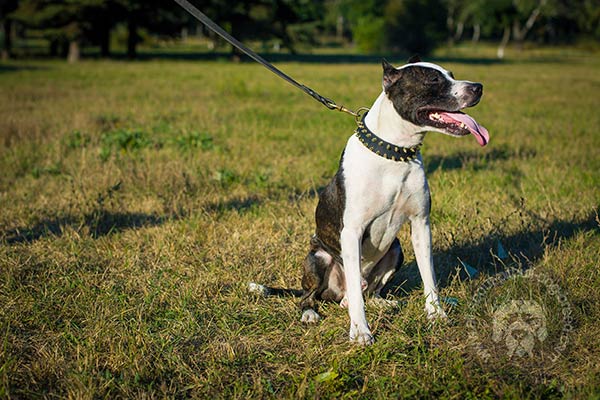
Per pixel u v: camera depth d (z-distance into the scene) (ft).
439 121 11.47
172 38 127.54
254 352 11.76
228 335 12.41
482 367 10.74
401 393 10.12
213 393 10.44
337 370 10.75
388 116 11.92
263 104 49.55
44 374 10.98
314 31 137.18
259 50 161.07
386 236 12.84
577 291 13.21
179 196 21.47
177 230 18.51
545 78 86.94
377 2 207.82
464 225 17.92
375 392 10.39
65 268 15.70
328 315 13.52
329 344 12.04
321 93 58.54
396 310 13.44
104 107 46.34
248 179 24.40
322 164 26.68
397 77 11.76
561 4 210.18
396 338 11.82
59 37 114.01
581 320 12.08
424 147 31.07
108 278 15.19
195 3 119.85
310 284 13.62
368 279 14.08
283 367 11.13
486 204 20.20
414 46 161.07
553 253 15.56
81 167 25.35
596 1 214.48
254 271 15.71
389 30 161.89
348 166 12.34
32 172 25.31
